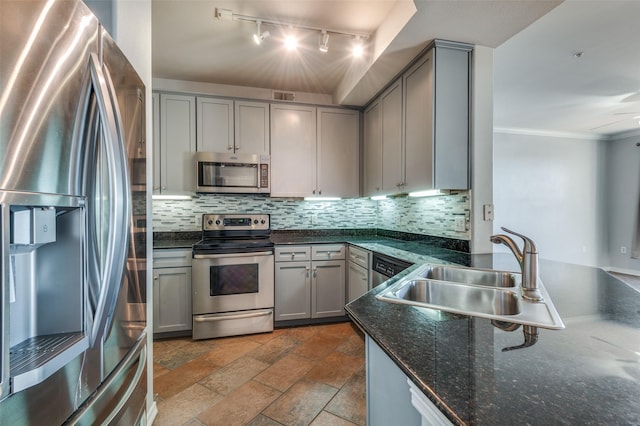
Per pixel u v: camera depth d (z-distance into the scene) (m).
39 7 0.70
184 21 2.11
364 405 1.77
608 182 5.50
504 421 0.47
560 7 2.00
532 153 5.16
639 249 5.08
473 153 2.08
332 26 2.18
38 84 0.70
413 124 2.27
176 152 2.95
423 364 0.64
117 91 1.03
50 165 0.73
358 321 0.91
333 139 3.34
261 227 3.19
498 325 0.86
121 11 1.39
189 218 3.26
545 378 0.58
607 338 0.77
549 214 5.22
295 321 3.00
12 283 0.77
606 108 4.01
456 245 2.31
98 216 0.88
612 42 2.44
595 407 0.50
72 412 0.80
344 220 3.72
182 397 1.84
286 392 1.89
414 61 2.25
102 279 0.87
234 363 2.25
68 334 0.84
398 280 1.38
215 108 3.04
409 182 2.34
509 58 2.70
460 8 1.66
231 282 2.75
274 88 3.29
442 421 0.62
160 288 2.66
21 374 0.64
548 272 1.63
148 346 1.60
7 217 0.62
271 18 2.08
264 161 3.11
